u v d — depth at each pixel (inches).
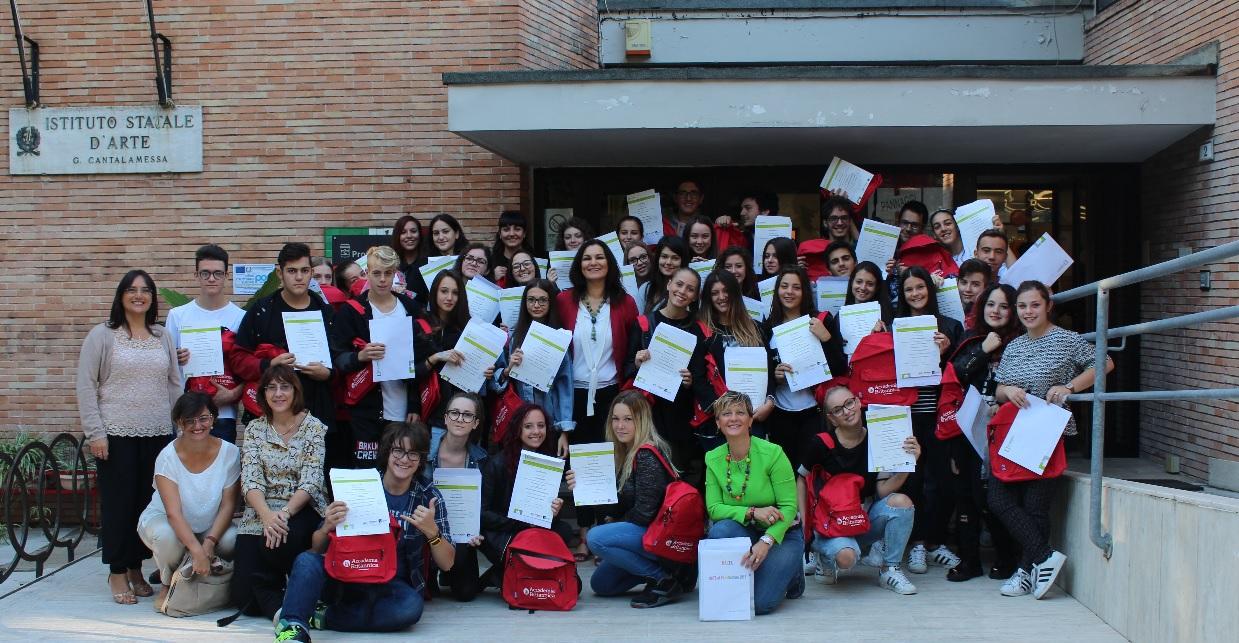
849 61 425.7
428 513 233.9
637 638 222.2
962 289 282.7
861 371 273.1
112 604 253.8
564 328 290.0
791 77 327.9
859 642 218.4
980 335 267.6
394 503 238.1
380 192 382.6
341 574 221.0
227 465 246.7
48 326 389.4
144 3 385.4
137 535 256.8
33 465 363.3
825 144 357.4
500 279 319.3
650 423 257.9
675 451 286.2
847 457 258.5
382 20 382.0
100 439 251.4
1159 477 348.2
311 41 383.2
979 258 298.2
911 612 240.1
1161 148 366.6
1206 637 189.6
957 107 326.6
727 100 328.5
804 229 396.8
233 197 385.4
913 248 314.0
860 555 250.8
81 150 387.2
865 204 394.6
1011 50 423.2
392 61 381.7
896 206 393.7
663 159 383.6
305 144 383.9
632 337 285.6
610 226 398.6
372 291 276.5
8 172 390.0
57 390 387.9
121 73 386.3
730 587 235.1
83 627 232.4
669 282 286.2
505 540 253.3
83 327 388.8
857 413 253.4
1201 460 339.3
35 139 388.2
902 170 393.7
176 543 244.1
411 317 278.7
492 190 381.1
